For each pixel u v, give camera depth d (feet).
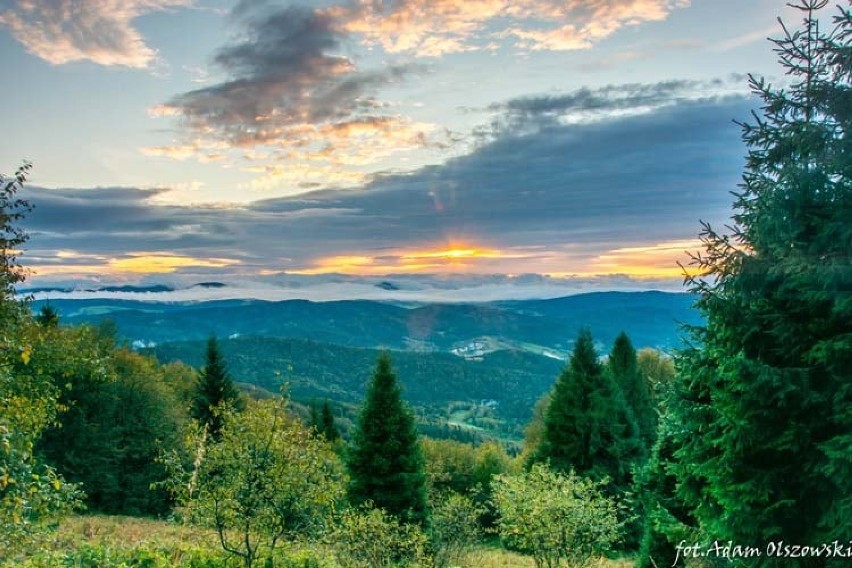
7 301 31.68
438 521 67.87
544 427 111.96
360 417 90.99
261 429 38.73
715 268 30.66
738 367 28.25
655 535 52.44
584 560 53.31
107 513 124.16
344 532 51.37
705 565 35.78
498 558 79.46
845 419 26.11
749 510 29.48
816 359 28.32
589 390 105.60
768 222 28.89
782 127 29.96
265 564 42.78
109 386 130.00
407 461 87.97
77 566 38.70
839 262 25.93
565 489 52.49
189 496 38.68
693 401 35.78
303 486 39.58
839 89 28.14
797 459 29.14
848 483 26.03
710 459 32.22
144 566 42.06
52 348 36.58
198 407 136.56
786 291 29.25
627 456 103.65
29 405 33.42
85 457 125.39
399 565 56.90
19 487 26.02
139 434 138.21
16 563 29.25
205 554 44.93
